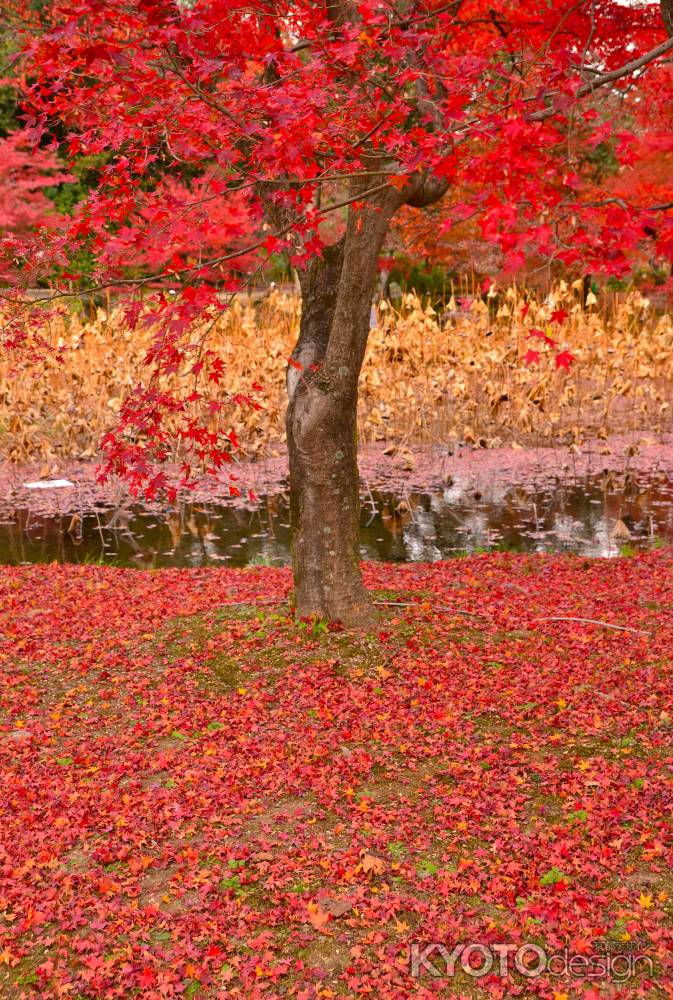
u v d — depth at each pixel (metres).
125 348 15.16
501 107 3.61
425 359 15.44
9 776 4.97
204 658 6.54
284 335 16.44
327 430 6.52
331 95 3.68
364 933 3.66
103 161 19.67
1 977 3.47
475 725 5.43
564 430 16.20
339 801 4.70
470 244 18.36
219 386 14.75
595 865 4.01
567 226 3.34
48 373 14.87
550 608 7.57
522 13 5.25
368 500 12.93
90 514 12.51
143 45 3.52
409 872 4.03
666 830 4.22
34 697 5.98
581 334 15.69
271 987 3.38
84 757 5.19
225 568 9.66
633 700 5.64
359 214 5.66
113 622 7.40
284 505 12.84
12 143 18.61
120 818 4.52
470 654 6.46
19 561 10.40
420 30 4.23
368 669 6.21
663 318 15.73
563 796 4.62
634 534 11.04
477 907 3.79
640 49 5.59
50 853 4.24
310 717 5.60
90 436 15.16
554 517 11.88
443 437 16.45
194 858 4.19
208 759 5.14
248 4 3.97
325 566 6.80
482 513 12.17
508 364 15.30
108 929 3.72
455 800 4.59
